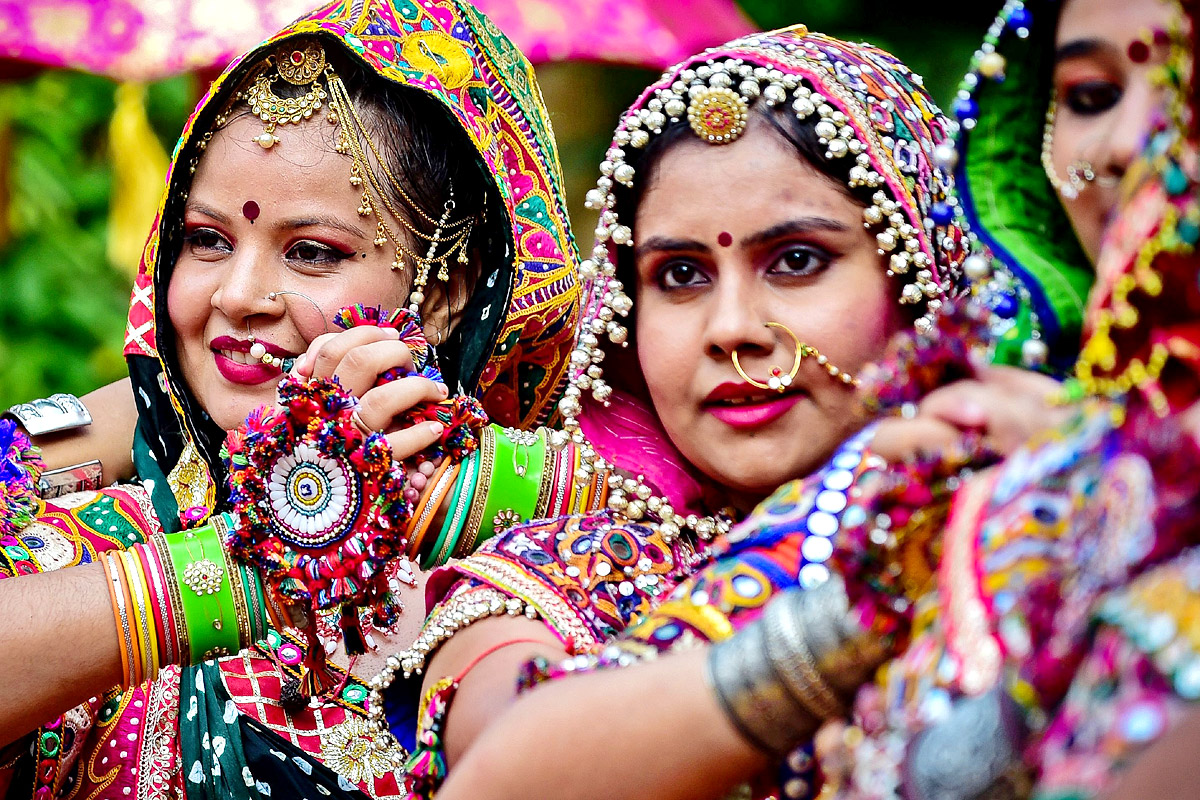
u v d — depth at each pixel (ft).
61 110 26.45
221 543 9.57
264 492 9.48
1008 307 6.99
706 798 5.64
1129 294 4.77
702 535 9.02
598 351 9.24
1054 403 5.32
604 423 9.36
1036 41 6.89
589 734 5.69
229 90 10.69
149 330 11.31
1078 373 5.04
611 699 5.71
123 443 12.23
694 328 8.57
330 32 10.62
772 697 5.48
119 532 10.93
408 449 9.61
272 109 10.61
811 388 8.41
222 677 10.37
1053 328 6.75
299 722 10.31
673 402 8.68
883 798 4.85
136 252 22.67
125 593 9.30
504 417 11.84
